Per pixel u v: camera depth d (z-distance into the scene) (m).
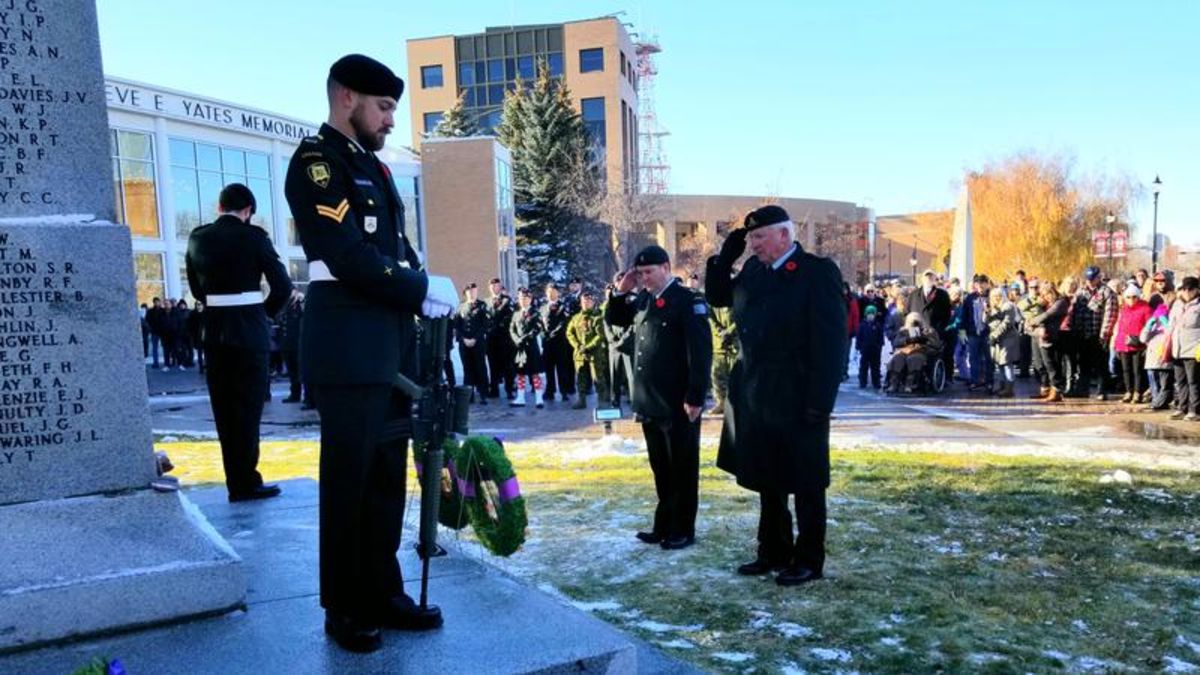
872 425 10.55
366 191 2.52
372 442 2.56
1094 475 6.96
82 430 2.88
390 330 2.57
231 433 4.61
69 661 2.56
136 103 24.17
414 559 3.60
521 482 7.15
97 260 2.91
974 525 5.49
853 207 73.25
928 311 13.98
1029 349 15.10
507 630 2.74
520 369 13.10
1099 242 32.25
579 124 40.94
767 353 4.46
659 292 5.11
